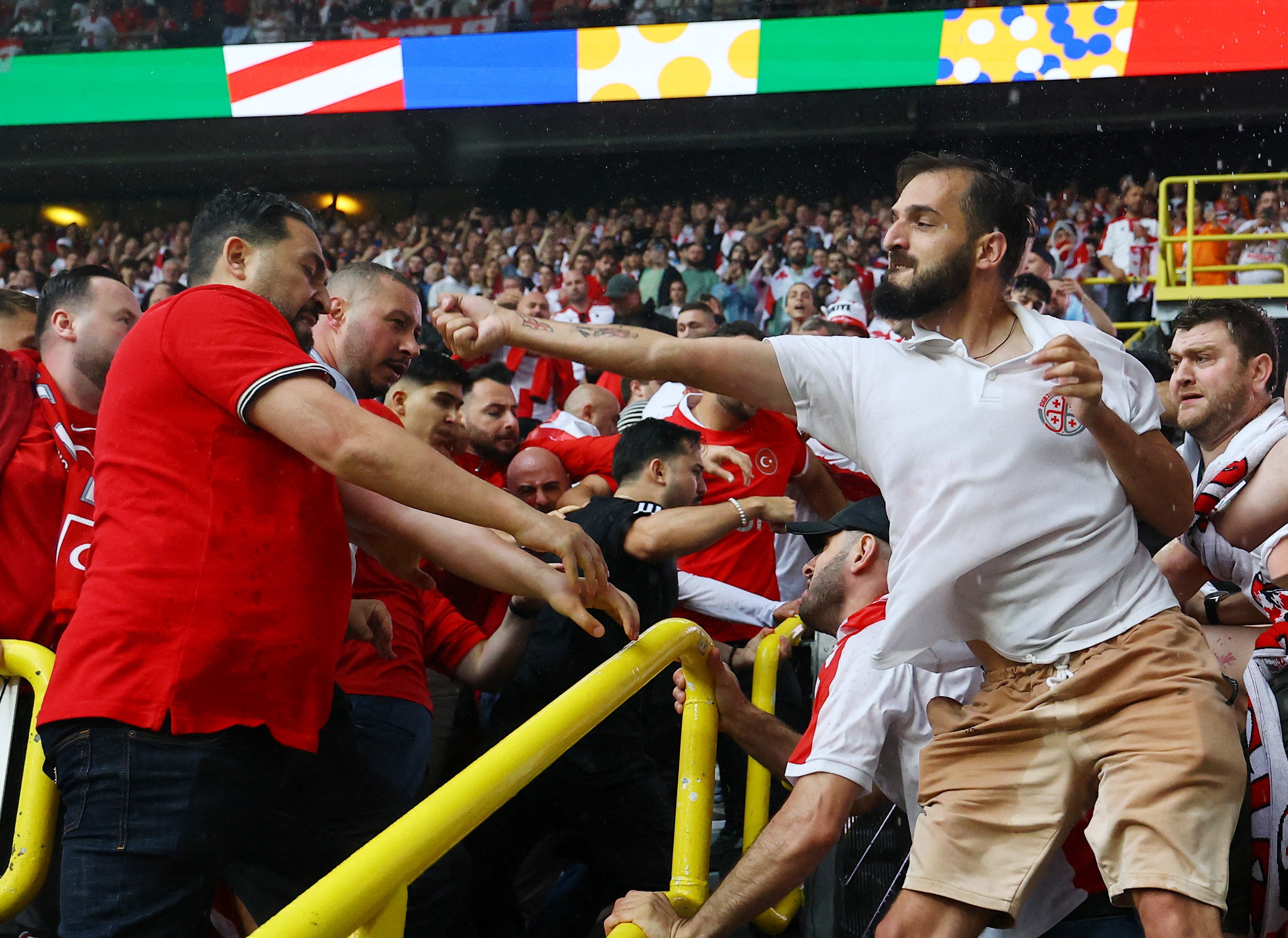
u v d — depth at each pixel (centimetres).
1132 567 168
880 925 172
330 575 172
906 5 1338
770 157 1625
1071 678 163
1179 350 284
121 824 152
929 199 176
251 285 183
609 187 1667
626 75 1366
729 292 1230
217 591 158
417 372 301
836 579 225
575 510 273
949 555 166
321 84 1412
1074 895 196
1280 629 205
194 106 1432
